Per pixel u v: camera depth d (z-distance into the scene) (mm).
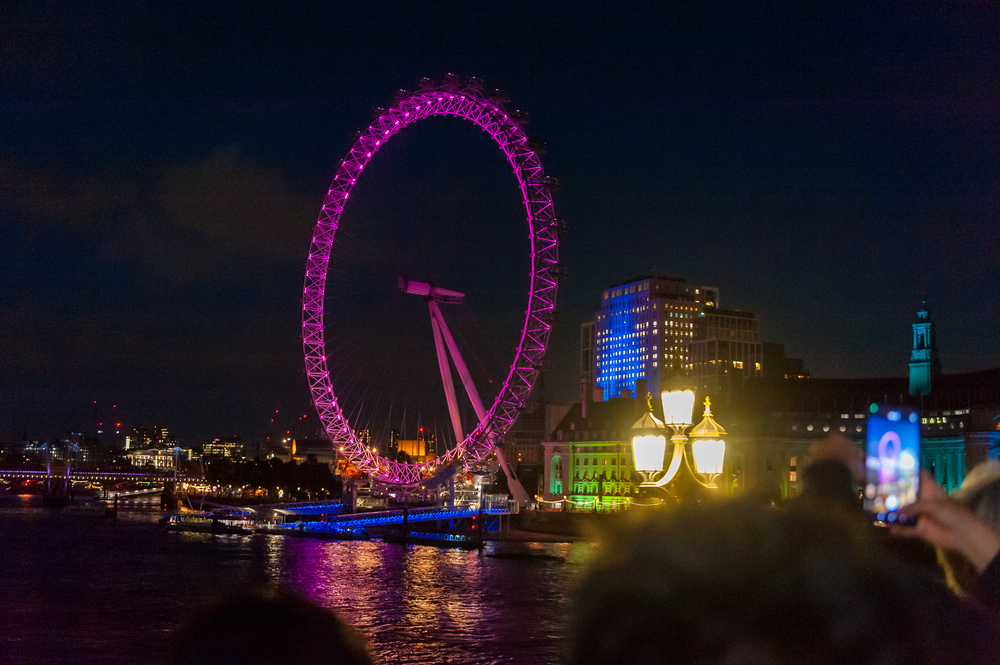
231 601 3740
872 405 5602
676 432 29719
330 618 3785
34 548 154375
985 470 5234
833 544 3252
